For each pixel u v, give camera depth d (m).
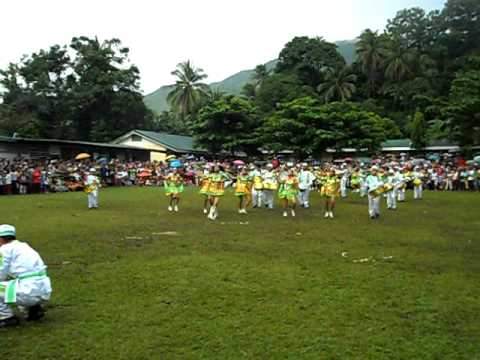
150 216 14.48
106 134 47.97
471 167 28.94
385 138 38.22
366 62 60.12
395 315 5.42
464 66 55.00
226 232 11.36
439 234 11.24
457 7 62.59
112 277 7.02
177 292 6.28
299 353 4.41
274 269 7.52
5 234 5.08
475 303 5.86
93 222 12.96
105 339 4.73
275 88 52.88
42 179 25.02
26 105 46.38
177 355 4.37
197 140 38.75
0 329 4.97
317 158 36.56
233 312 5.50
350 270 7.48
